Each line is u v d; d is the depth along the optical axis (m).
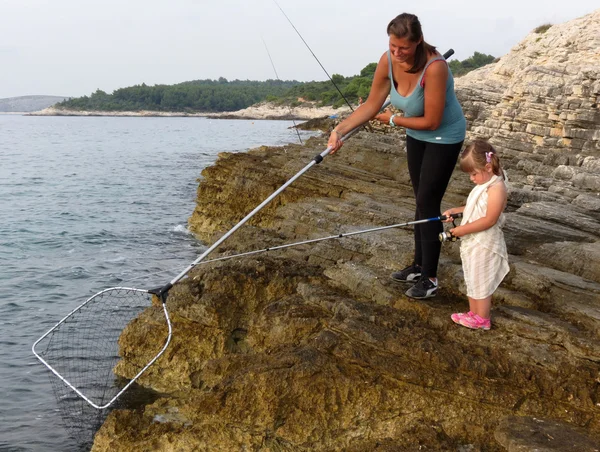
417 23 4.90
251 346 6.55
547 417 4.57
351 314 5.67
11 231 18.34
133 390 7.15
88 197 25.89
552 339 5.11
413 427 4.81
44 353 8.60
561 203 10.21
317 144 24.17
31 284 12.76
